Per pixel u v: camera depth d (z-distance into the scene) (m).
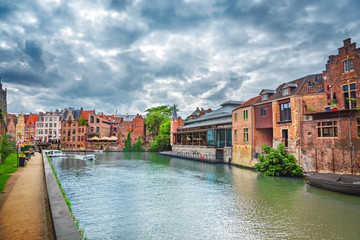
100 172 30.28
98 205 15.32
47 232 6.76
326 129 22.31
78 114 89.19
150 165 38.62
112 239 10.37
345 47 22.44
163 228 11.58
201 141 52.94
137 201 16.22
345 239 10.23
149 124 81.50
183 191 19.06
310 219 12.52
